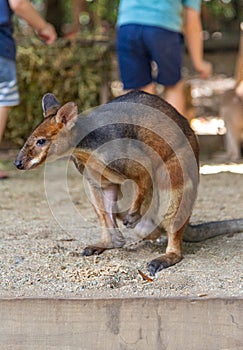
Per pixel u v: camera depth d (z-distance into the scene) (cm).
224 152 1295
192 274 594
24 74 1270
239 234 727
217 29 1908
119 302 519
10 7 1004
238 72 1214
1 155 1269
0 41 995
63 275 594
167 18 973
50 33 1040
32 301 521
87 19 1736
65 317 520
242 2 1856
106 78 1296
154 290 552
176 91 1024
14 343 523
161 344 520
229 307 517
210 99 1633
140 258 650
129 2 990
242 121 1220
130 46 1001
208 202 902
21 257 645
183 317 518
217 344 518
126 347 520
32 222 798
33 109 1283
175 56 998
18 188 1005
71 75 1285
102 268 610
